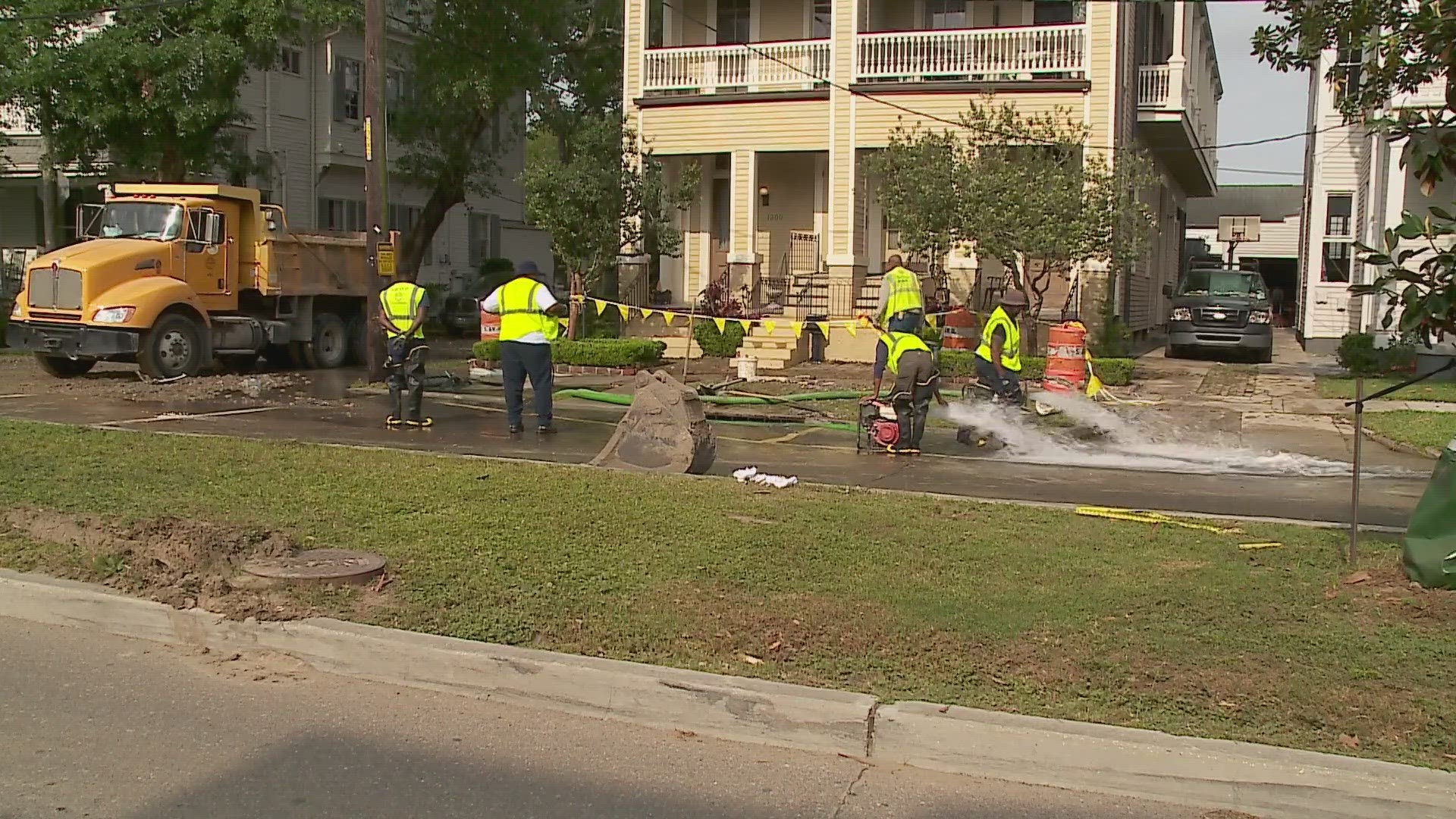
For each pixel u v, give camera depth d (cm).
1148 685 629
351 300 2528
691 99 2725
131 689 655
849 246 2627
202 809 516
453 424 1642
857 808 527
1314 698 610
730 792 542
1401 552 847
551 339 1527
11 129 3394
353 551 853
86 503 991
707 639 696
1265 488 1246
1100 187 2138
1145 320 3453
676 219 3016
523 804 525
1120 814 527
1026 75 2500
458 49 3055
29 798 523
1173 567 855
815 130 2650
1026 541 929
